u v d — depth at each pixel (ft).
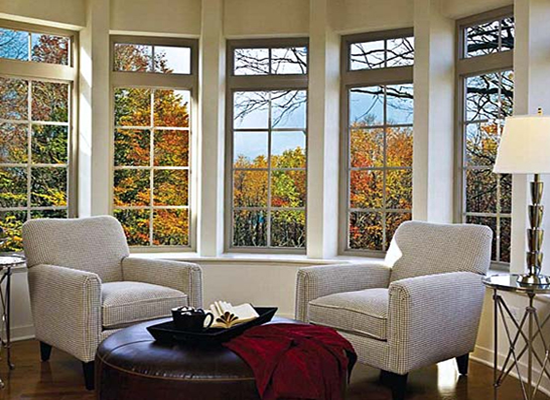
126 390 8.49
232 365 8.43
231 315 9.83
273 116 17.16
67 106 16.16
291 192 17.17
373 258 16.35
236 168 17.29
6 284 13.84
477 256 12.28
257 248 17.25
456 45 15.20
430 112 14.87
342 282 12.88
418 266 13.03
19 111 15.44
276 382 8.38
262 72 17.16
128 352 8.87
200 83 16.78
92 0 15.80
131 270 13.96
